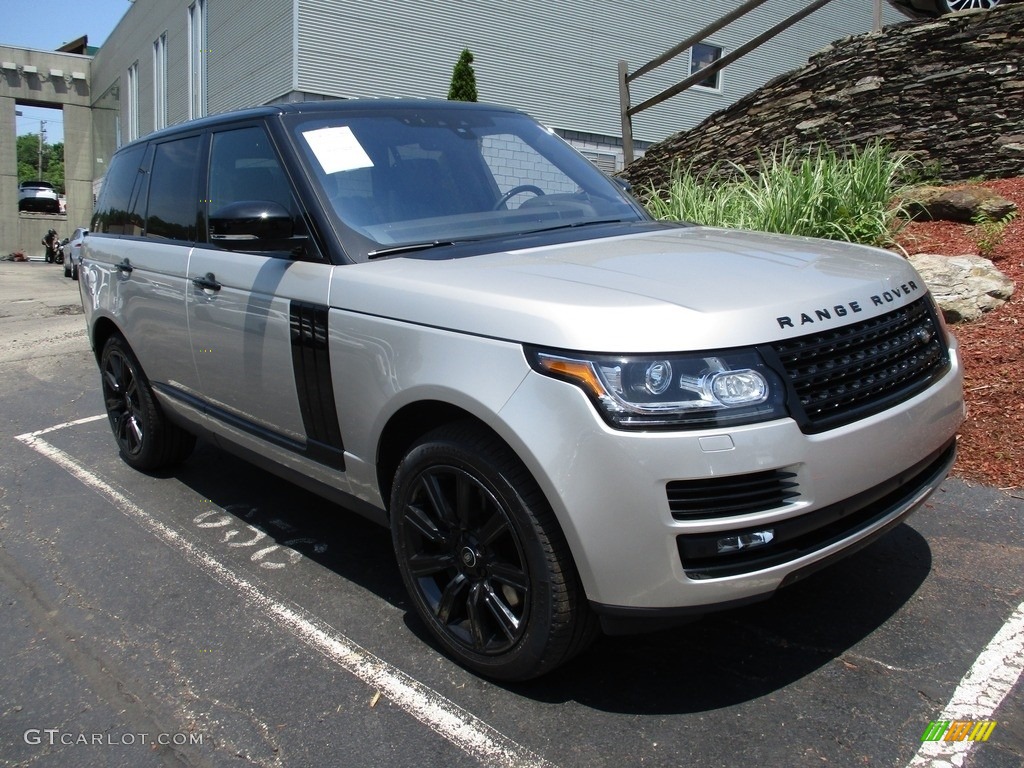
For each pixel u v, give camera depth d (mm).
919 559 3484
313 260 3240
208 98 19625
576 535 2377
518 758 2480
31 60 36750
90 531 4254
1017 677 2729
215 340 3783
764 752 2449
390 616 3324
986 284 5543
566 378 2367
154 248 4320
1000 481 4094
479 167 3809
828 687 2725
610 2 19078
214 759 2551
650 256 2945
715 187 8234
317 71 15602
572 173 4129
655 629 2477
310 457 3396
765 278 2686
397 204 3443
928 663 2820
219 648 3141
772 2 21391
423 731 2625
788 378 2383
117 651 3154
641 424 2289
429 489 2842
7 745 2658
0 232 37875
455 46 17141
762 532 2338
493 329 2549
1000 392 4613
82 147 38594
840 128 8711
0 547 4105
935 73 8086
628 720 2619
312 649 3105
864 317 2627
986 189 6980
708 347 2328
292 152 3480
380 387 2895
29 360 8922
